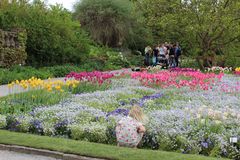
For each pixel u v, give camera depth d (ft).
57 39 93.04
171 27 102.06
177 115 35.99
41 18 92.58
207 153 29.48
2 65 77.87
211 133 30.78
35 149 27.71
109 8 137.59
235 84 60.80
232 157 28.81
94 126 32.81
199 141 30.17
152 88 58.29
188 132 31.24
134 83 61.72
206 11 96.22
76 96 49.19
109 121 35.53
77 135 32.63
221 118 33.83
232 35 101.60
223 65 107.86
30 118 36.40
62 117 36.37
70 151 26.99
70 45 100.01
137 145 30.53
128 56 131.34
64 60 97.50
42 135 33.88
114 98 48.29
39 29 90.07
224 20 94.94
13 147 28.37
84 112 38.22
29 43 89.15
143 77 58.44
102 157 25.75
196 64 110.42
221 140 29.63
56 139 30.40
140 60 128.67
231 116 35.32
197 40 103.81
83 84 55.77
